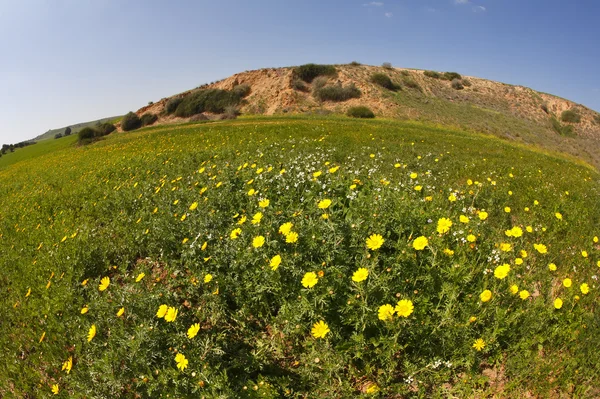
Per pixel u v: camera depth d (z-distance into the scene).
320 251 3.40
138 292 3.55
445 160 12.44
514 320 3.10
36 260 5.89
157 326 3.15
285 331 3.12
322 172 6.50
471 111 52.25
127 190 8.98
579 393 2.62
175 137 25.64
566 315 3.18
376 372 2.96
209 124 37.16
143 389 2.82
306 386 2.95
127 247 5.65
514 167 11.62
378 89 53.28
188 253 4.23
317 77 56.44
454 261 3.43
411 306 2.68
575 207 6.75
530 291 3.65
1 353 3.81
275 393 2.68
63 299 4.30
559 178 10.64
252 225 4.04
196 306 3.87
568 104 64.62
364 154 12.47
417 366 2.89
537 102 64.75
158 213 6.52
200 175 9.03
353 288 3.07
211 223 5.11
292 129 23.31
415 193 5.68
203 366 2.66
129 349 2.95
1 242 7.52
